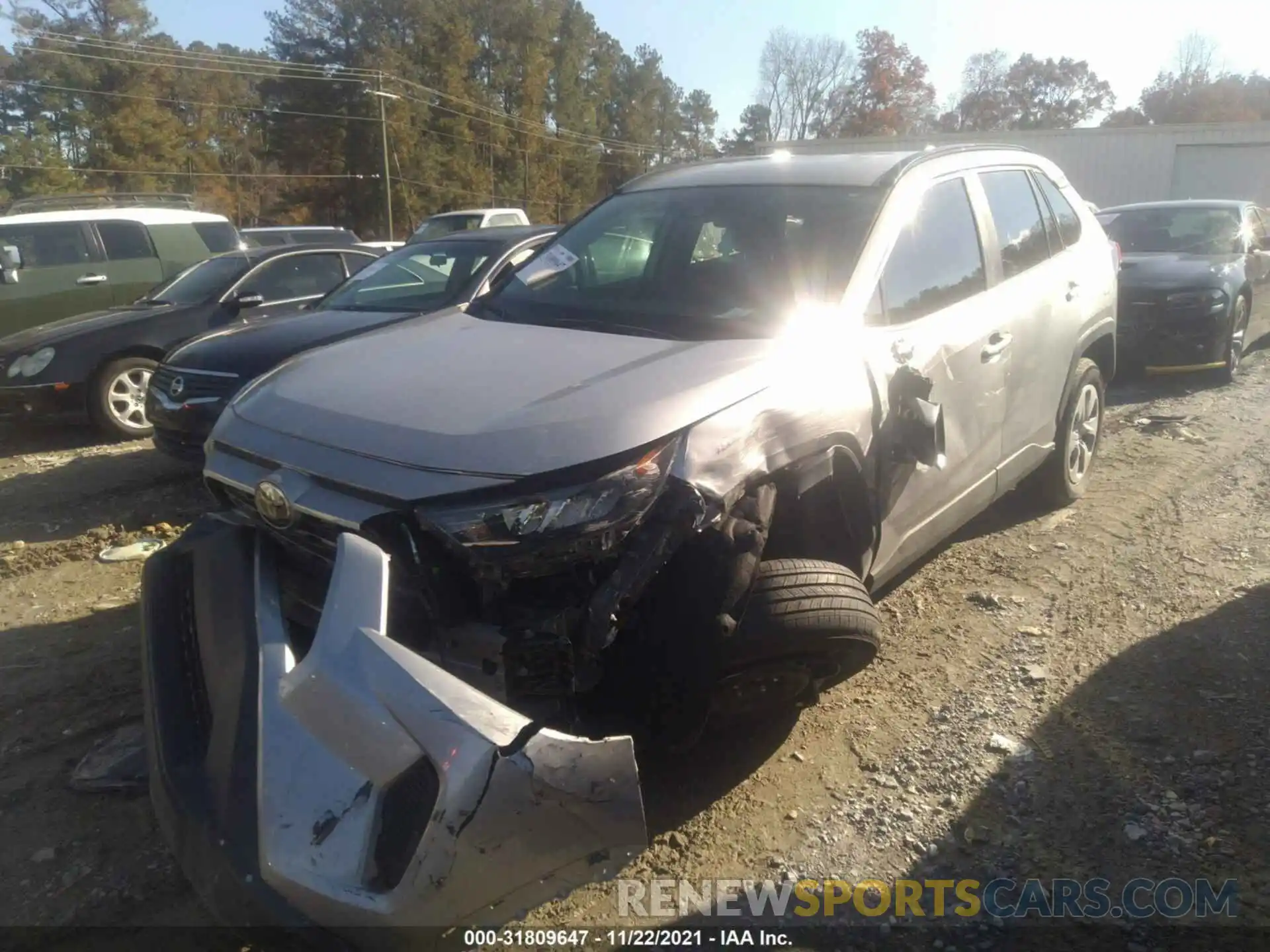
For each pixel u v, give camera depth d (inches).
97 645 176.6
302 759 89.0
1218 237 402.3
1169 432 302.7
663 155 3078.2
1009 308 178.2
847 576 121.6
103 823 127.6
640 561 102.3
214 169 2090.3
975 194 179.3
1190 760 133.6
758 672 116.2
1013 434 186.4
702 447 108.8
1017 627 173.9
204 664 103.3
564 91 2605.8
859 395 131.9
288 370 133.7
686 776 134.0
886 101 2837.1
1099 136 1112.8
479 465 101.3
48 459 316.8
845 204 154.9
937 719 145.9
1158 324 354.9
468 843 82.8
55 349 327.0
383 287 275.1
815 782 132.5
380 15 2219.5
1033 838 120.6
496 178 2375.7
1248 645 163.5
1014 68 3356.3
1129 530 217.0
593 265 161.0
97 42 1926.7
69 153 2081.7
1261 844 117.8
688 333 136.3
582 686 103.1
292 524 109.7
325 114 2057.1
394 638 102.4
